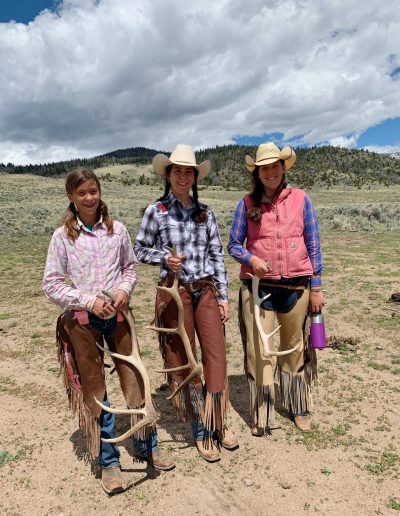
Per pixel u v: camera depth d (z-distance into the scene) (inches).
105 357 241.0
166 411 180.2
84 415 129.6
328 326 279.7
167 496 130.2
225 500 128.0
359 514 121.3
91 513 124.8
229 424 168.1
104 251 128.3
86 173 124.2
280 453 148.6
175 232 141.1
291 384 160.9
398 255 551.5
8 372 223.1
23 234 942.4
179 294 140.6
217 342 144.4
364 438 155.2
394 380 199.5
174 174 140.2
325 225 962.1
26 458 150.3
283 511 123.2
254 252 155.4
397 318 287.4
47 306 353.7
